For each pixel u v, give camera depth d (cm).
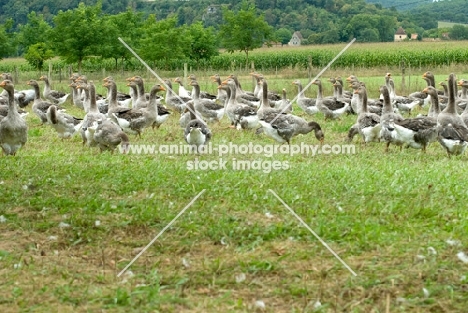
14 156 1662
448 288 785
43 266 885
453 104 1738
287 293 789
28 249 953
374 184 1297
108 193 1252
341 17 8388
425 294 772
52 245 968
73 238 997
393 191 1240
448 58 5828
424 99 2898
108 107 2334
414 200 1170
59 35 4450
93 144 1853
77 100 3016
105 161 1574
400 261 884
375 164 1578
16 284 822
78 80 3134
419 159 1673
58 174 1398
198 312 740
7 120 1619
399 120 1783
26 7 7925
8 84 1612
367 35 7619
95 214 1105
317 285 809
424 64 5847
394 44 7550
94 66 5997
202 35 5850
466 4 13225
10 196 1212
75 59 4562
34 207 1148
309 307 745
